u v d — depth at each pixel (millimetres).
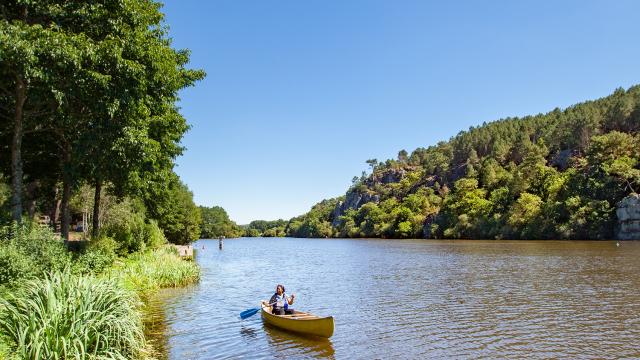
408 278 33656
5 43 14977
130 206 47688
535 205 101375
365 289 28391
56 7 17938
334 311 21141
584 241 83250
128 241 34125
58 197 33781
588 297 23453
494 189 134125
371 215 172250
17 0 17141
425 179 190250
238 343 14953
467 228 117875
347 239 167375
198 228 101000
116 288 12469
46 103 20172
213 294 25516
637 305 21156
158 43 22688
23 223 18312
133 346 11922
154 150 22375
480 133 197500
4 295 12031
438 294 25672
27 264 14695
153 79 21125
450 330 17078
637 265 37781
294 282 32656
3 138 23531
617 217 87250
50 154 25797
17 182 18953
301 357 13641
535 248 65125
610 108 143500
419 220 143875
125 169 21703
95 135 19031
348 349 14516
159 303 22078
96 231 28172
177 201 79438
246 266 47812
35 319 9625
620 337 15828
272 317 17297
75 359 9305
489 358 13672
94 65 18062
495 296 24500
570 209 93250
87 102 18859
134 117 21219
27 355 8977
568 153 136125
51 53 16016
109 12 19109
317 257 63094
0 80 18828
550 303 22078
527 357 13742
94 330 10383
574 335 16172
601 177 96438
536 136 169875
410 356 13867
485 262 44969
